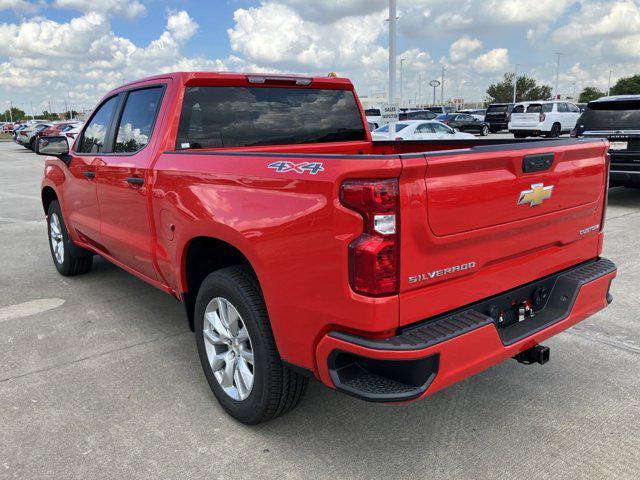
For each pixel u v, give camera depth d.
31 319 4.73
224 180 2.87
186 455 2.81
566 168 2.84
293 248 2.43
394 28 13.28
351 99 4.52
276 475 2.65
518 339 2.64
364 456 2.78
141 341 4.25
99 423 3.11
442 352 2.26
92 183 4.54
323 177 2.28
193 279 3.42
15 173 18.78
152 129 3.72
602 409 3.16
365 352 2.23
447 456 2.76
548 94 84.31
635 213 8.61
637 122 8.56
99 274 6.09
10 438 2.97
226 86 3.78
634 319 4.42
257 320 2.75
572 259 3.11
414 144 4.44
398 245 2.18
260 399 2.84
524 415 3.12
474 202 2.38
